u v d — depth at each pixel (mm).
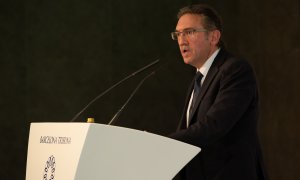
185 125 4887
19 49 9812
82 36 9945
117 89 9922
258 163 4543
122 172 3037
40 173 3273
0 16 9797
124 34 10008
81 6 9969
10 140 9727
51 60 9867
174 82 9977
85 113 9836
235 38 9547
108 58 9969
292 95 9180
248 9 9500
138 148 3098
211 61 4746
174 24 10000
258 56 9430
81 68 9922
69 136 3037
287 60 9234
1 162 9695
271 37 9359
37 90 9828
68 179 2922
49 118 9828
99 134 2928
